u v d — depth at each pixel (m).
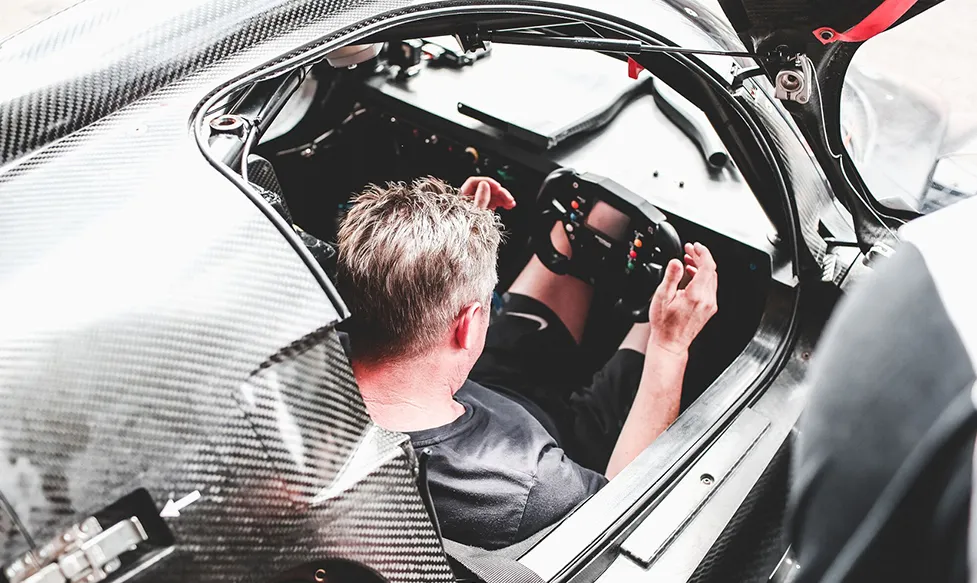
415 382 1.35
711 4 1.96
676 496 1.44
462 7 1.46
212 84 1.22
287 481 0.89
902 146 2.14
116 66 1.23
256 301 0.93
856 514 0.79
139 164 1.07
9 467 0.81
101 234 0.97
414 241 1.30
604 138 2.22
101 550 0.82
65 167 1.08
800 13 1.46
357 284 1.32
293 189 2.40
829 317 1.79
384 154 2.46
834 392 0.83
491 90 2.32
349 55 1.86
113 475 0.83
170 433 0.86
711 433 1.55
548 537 1.33
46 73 1.22
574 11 1.59
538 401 2.12
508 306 2.21
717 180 2.10
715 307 1.89
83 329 0.89
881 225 1.76
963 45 2.78
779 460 1.53
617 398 2.04
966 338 0.73
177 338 0.89
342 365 0.95
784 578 1.39
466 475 1.33
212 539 0.86
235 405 0.88
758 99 1.71
